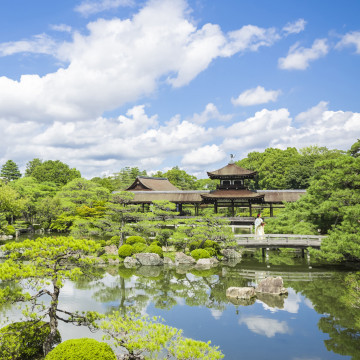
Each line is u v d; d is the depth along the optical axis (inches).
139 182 2760.8
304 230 1544.0
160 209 1887.3
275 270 1438.2
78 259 595.2
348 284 1107.9
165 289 1160.2
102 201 2354.8
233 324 812.6
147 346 513.7
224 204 2459.4
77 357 451.2
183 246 1784.0
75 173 4165.8
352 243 1109.1
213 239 1636.3
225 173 2411.4
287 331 767.1
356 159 1307.8
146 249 1675.7
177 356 473.4
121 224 1859.0
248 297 1031.6
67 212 2390.5
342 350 666.2
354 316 855.7
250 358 634.2
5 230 2213.3
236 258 1752.0
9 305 928.9
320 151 3843.5
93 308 928.3
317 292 1081.4
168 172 4168.3
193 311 914.7
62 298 1022.4
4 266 532.4
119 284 1230.3
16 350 563.5
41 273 557.0
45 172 3919.8
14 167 4128.9
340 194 1261.1
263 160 4286.4
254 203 2384.4
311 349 671.8
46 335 618.8
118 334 570.6
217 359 469.4
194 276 1366.9
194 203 2464.3
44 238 595.5
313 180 1569.9
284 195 2327.8
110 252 1786.4
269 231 1914.4
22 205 2066.9
